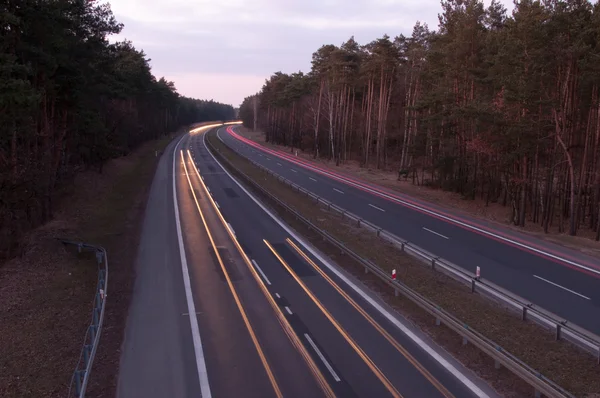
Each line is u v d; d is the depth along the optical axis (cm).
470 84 4081
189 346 1239
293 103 9219
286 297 1608
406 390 1016
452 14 4172
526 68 2898
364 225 2773
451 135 4288
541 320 1358
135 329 1352
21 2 1752
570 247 2428
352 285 1736
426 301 1430
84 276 1862
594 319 1480
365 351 1205
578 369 1108
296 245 2319
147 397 1004
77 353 1240
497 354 1095
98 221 2792
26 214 2412
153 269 1920
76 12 2394
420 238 2558
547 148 3259
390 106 6962
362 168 6134
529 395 999
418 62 5441
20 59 1978
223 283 1753
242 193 3862
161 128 11456
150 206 3281
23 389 1065
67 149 3525
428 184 4656
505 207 3750
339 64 6366
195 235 2495
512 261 2148
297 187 4003
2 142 2011
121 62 5219
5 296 1650
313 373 1092
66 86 2508
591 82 2838
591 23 2795
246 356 1180
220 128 16388
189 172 5166
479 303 1555
